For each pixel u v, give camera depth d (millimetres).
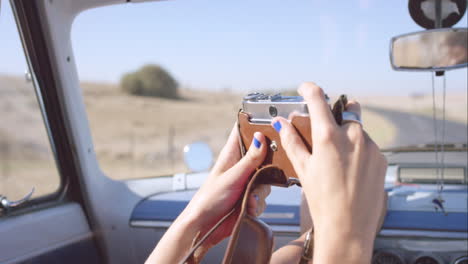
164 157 37125
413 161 2084
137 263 2312
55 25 2064
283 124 545
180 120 50594
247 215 606
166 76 63719
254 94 674
